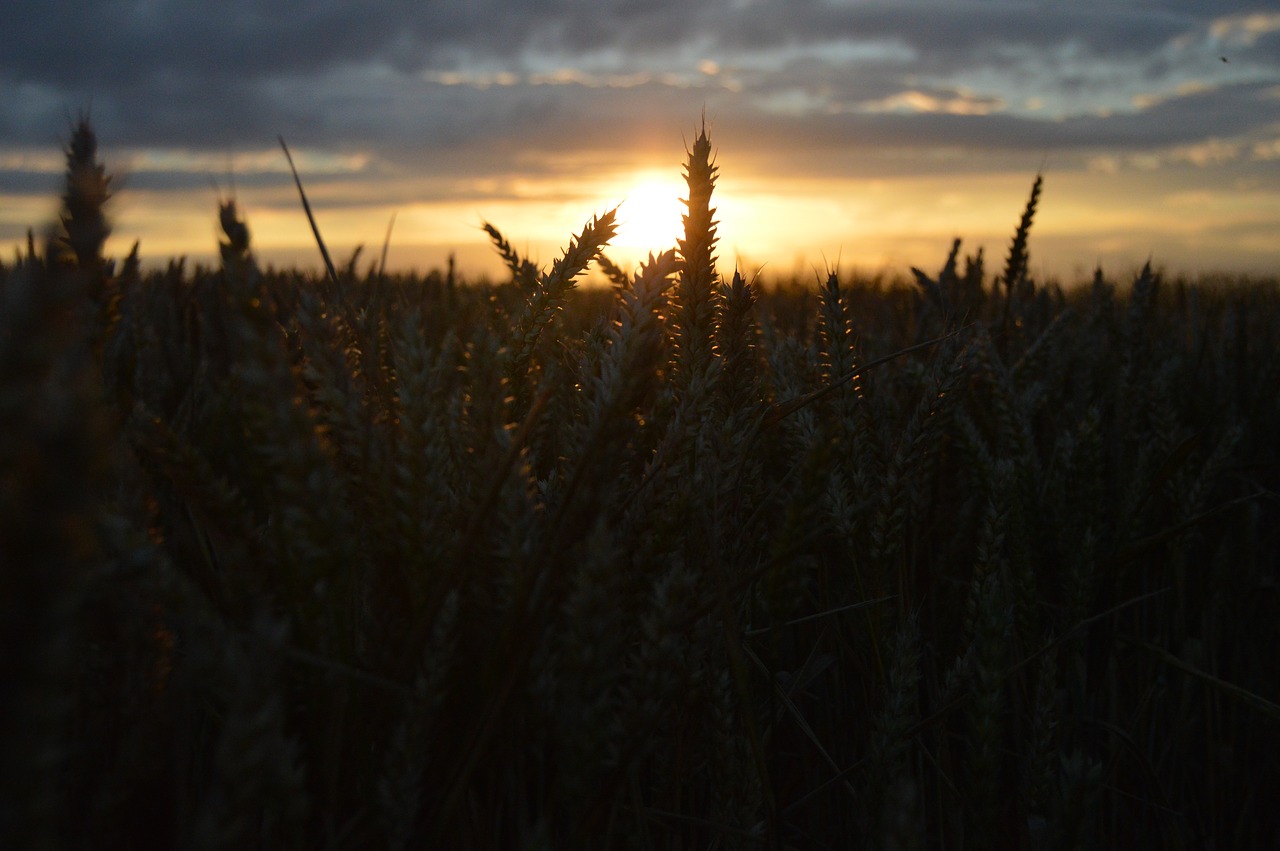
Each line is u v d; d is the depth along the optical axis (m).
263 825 0.40
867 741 0.59
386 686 0.38
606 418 0.40
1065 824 0.47
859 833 0.52
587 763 0.39
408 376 0.40
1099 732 0.69
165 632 0.39
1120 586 0.69
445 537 0.40
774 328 0.71
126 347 0.47
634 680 0.40
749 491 0.54
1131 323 0.92
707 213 0.50
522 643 0.39
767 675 0.55
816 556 0.58
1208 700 0.70
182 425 0.59
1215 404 0.93
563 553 0.41
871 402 0.59
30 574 0.22
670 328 0.50
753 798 0.47
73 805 0.41
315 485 0.36
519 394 0.51
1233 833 0.74
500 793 0.43
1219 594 0.76
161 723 0.39
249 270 0.35
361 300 0.68
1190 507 0.72
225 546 0.39
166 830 0.42
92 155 0.37
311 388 0.42
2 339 0.22
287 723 0.38
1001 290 1.08
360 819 0.39
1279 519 0.91
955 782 0.66
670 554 0.44
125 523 0.35
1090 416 0.65
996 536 0.55
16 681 0.22
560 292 0.51
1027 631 0.60
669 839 0.48
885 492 0.55
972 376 0.71
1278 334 1.12
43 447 0.22
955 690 0.52
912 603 0.59
